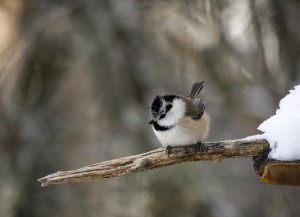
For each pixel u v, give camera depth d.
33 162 13.41
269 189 13.28
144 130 13.33
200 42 13.03
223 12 13.05
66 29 13.43
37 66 13.60
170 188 13.21
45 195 13.47
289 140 6.51
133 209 13.91
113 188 13.91
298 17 12.29
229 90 12.94
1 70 13.28
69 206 13.86
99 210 14.05
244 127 13.49
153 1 13.12
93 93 14.23
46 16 13.38
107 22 13.14
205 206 13.33
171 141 8.41
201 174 13.36
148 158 7.20
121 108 13.38
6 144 13.30
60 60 13.70
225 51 12.87
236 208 13.94
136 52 13.45
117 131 13.45
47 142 13.67
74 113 14.41
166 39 13.24
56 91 14.00
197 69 13.14
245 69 12.87
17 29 14.09
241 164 14.40
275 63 12.93
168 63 13.67
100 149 14.14
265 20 12.67
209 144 7.15
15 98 13.48
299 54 12.26
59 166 13.81
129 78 13.42
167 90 13.49
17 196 13.05
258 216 14.38
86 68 14.12
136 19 13.36
